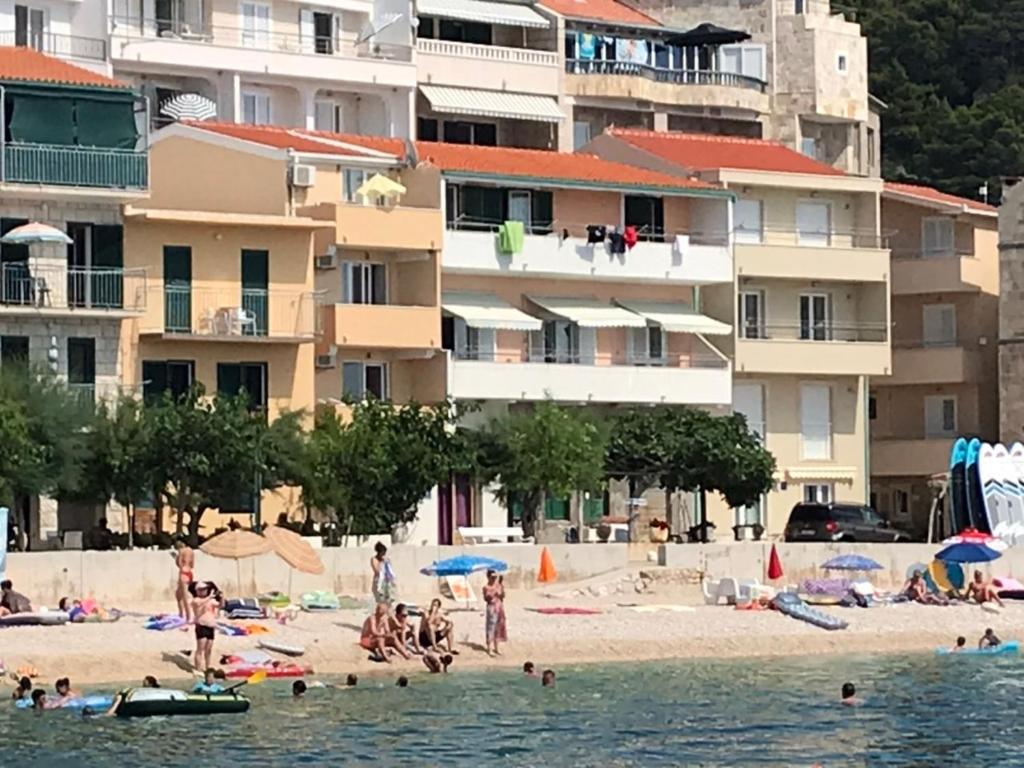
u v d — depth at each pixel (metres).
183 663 79.69
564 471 107.56
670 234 121.81
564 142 142.75
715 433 113.31
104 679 78.31
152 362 103.44
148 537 97.06
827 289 126.81
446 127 139.38
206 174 109.06
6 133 100.69
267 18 132.25
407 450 101.81
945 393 134.62
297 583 90.88
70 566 86.50
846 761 69.31
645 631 89.69
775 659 88.69
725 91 149.00
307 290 106.69
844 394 127.50
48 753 67.81
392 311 109.56
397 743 69.94
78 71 104.88
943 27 186.50
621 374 116.56
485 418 111.81
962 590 102.06
